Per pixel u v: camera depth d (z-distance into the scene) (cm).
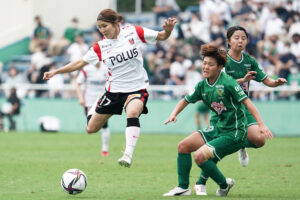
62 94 6850
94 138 5869
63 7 8856
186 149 2333
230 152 2275
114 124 6688
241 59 2709
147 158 3991
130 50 2542
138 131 2433
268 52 6706
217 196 2336
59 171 3234
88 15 8769
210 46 2230
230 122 2281
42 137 5950
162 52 7256
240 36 2648
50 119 6756
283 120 6103
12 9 8919
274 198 2269
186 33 7212
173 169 3366
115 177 3006
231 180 2362
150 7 8356
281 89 6156
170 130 6438
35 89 6906
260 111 6144
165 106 6450
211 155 2241
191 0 8119
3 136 6053
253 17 7006
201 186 2420
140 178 2970
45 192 2467
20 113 6894
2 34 8925
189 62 6912
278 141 5503
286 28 6931
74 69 2595
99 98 2673
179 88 6469
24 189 2564
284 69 6481
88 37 8319
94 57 2572
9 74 7738
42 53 8150
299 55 6631
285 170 3322
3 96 6931
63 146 4959
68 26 8850
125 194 2408
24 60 8525
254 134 2731
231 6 7194
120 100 2586
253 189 2577
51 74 2559
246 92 2755
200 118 6309
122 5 8494
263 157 4097
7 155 4162
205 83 2305
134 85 2577
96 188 2606
